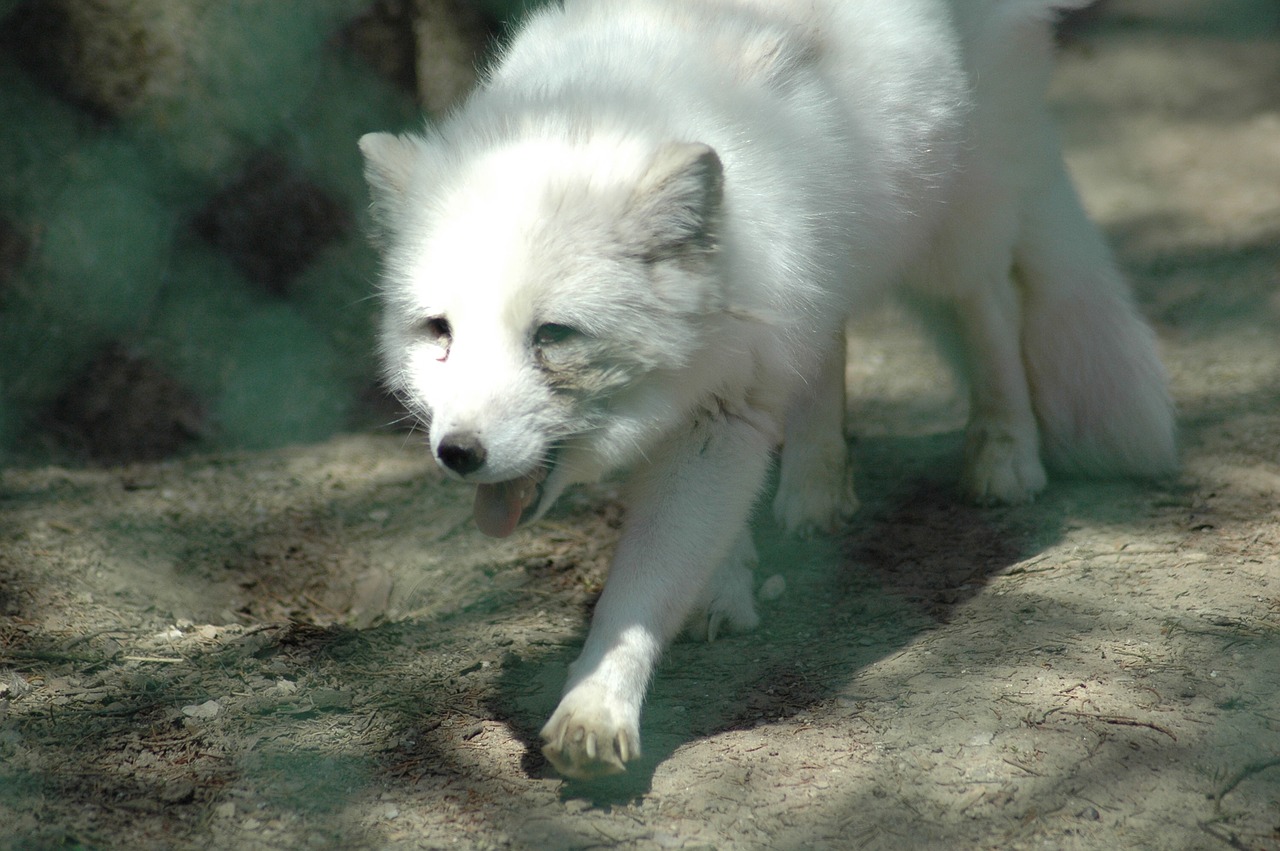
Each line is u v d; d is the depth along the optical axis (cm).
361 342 1118
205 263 1052
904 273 803
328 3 1080
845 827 519
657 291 558
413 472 1012
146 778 561
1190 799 518
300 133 1077
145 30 1004
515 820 532
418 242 578
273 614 812
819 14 677
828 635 701
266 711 626
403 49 1141
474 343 546
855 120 664
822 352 694
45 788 548
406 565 866
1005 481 859
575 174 559
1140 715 574
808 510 841
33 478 937
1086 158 1731
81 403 1016
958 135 734
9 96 979
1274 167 1619
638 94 602
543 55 655
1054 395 886
